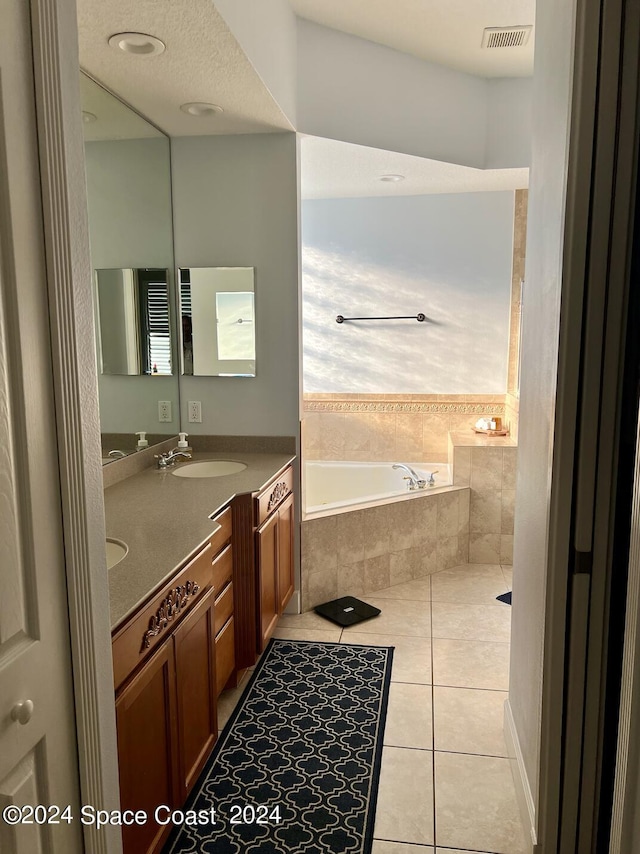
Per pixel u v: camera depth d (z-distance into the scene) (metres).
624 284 1.49
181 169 3.19
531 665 1.87
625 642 1.08
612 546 1.55
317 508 3.62
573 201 1.48
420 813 1.96
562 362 1.53
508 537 4.14
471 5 2.85
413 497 3.85
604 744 1.62
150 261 2.99
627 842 1.06
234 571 2.57
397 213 4.52
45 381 1.00
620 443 1.53
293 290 3.20
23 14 0.92
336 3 2.85
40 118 0.96
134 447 2.88
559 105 1.63
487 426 4.41
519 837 1.86
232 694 2.61
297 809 1.97
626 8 1.42
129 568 1.66
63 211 1.02
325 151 3.33
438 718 2.44
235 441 3.36
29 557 0.98
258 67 2.35
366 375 4.68
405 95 3.36
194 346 3.31
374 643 3.05
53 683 1.04
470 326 4.56
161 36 2.04
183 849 1.82
